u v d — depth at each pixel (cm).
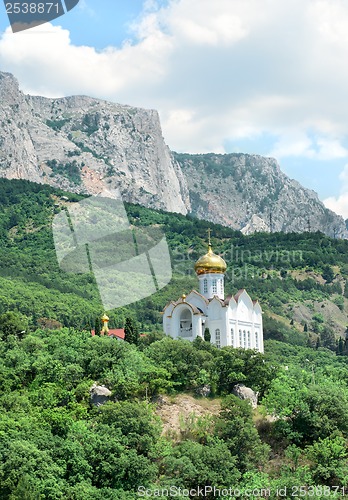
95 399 12875
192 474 11031
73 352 13812
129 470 10944
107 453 11075
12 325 16488
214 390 13862
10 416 11406
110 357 13700
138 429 11669
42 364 13288
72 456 10844
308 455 12294
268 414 13362
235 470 11375
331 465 12044
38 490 10069
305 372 14462
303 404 13088
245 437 11925
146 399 13188
